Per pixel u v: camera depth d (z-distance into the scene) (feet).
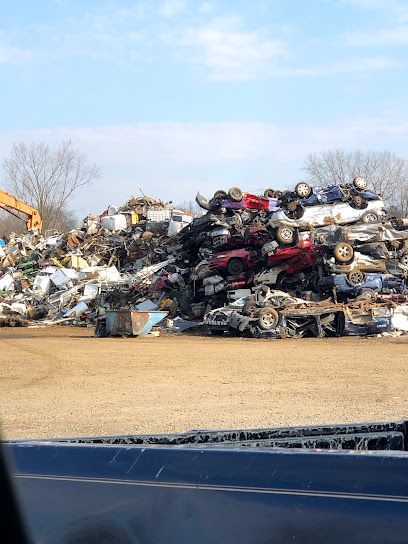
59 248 163.94
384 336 88.94
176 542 9.50
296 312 91.20
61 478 10.62
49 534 10.11
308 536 9.02
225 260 110.01
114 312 93.97
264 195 123.44
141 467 10.43
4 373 54.90
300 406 38.32
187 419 34.91
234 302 99.81
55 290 140.87
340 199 107.96
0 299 136.26
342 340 85.71
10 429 32.86
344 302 96.68
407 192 229.66
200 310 114.62
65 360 63.72
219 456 10.23
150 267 129.39
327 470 9.59
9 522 10.05
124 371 55.52
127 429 32.58
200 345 79.10
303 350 72.13
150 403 40.40
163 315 95.50
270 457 9.98
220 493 9.73
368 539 8.77
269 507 9.39
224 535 9.36
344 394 42.50
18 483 10.64
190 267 124.16
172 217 150.82
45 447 11.26
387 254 103.76
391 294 97.66
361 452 9.85
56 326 122.42
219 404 39.60
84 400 41.70
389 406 37.73
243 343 82.23
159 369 56.59
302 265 103.35
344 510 9.07
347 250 99.91
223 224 113.70
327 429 14.24
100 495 10.25
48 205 271.08
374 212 108.06
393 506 8.95
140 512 9.89
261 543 9.16
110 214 170.60
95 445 11.28
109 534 9.88
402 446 13.75
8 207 180.14
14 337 97.04
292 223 103.14
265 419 34.40
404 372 53.11
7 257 165.48
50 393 44.62
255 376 51.80
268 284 104.42
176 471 10.21
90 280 135.74
